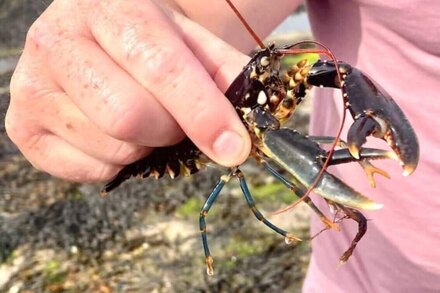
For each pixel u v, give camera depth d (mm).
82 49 254
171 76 242
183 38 282
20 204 865
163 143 256
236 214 832
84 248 795
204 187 879
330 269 415
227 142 243
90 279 753
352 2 355
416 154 234
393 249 375
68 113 272
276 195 858
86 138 273
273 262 763
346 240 396
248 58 283
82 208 855
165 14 272
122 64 249
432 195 352
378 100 245
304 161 246
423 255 366
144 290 734
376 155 237
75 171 286
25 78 275
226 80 280
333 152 246
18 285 749
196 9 317
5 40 1315
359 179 370
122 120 244
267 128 260
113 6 254
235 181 887
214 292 728
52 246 799
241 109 274
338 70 263
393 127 238
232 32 329
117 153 273
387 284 386
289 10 344
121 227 824
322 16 382
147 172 317
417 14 328
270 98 281
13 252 793
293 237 329
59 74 257
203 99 242
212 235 804
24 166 941
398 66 348
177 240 800
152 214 842
